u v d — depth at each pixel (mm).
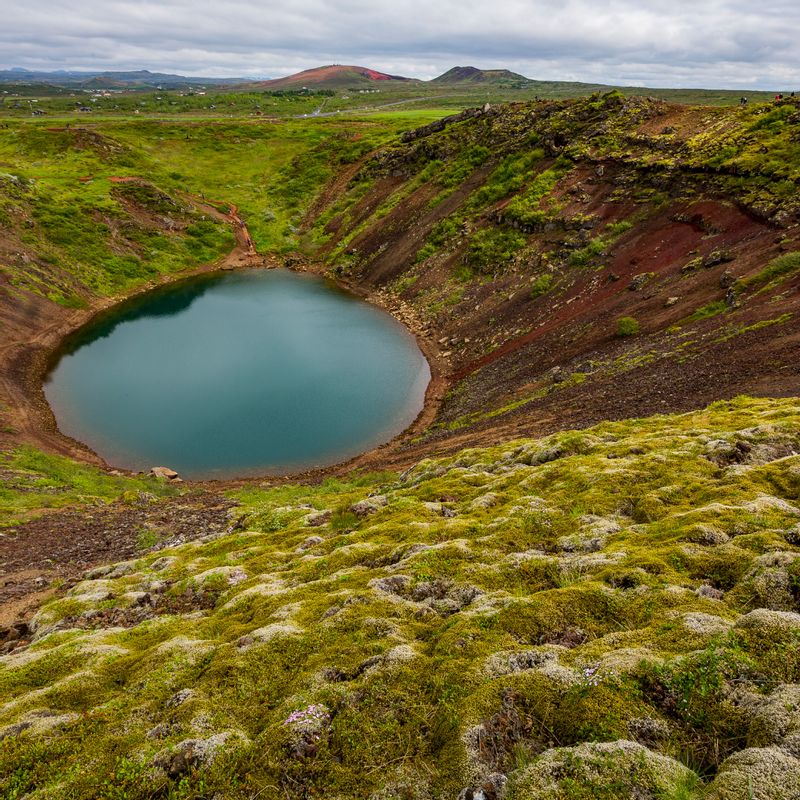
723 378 29844
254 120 169375
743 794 4664
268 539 19484
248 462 44875
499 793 5535
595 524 13344
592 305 57688
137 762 7148
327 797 6242
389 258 95750
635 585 9281
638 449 19062
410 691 7613
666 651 6988
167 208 109625
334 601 11516
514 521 14414
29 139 121875
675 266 55156
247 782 6582
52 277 80062
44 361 62969
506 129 103062
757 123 65250
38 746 7863
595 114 89875
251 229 116312
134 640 12172
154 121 155750
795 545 9836
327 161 136750
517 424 35906
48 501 30312
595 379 39625
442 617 10102
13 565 21406
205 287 94250
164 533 25438
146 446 46812
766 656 6414
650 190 68750
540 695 6730
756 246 48312
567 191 79250
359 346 69625
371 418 52031
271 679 8781
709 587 8773
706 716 5918
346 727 7145
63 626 14492
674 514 12797
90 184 107812
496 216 83625
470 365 60688
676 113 81375
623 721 6062
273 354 66938
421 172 111438
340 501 25484
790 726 5316
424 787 6074
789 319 33812
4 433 44688
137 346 68688
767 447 16547
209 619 12617
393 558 14008
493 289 73312
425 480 25062
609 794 5086
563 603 8977
